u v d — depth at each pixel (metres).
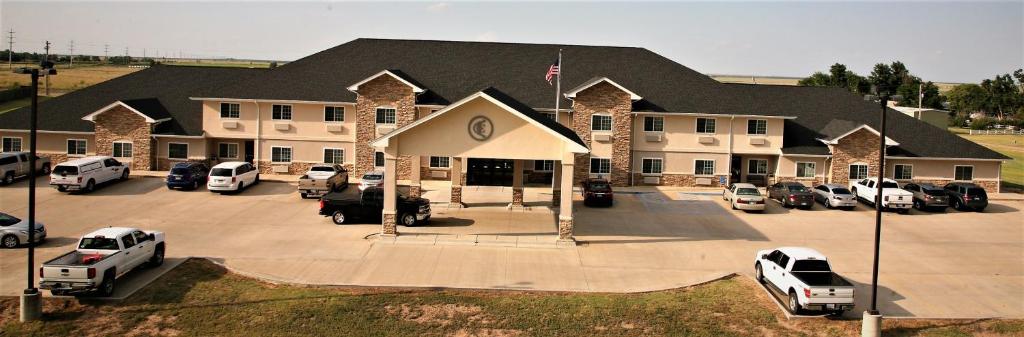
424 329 20.45
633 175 49.94
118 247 23.16
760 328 20.91
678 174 50.03
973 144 50.31
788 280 22.69
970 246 32.94
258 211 37.69
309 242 30.52
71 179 41.06
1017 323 21.92
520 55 54.69
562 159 30.41
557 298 23.28
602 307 22.44
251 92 50.56
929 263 29.52
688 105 50.09
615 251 30.11
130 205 38.69
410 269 26.48
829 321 21.56
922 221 38.94
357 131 49.56
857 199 45.28
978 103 152.75
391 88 49.00
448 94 50.22
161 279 24.34
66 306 21.48
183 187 43.47
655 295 23.88
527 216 37.69
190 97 49.78
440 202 41.38
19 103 90.81
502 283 24.95
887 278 26.95
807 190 42.38
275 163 51.00
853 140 48.41
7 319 20.47
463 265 27.23
